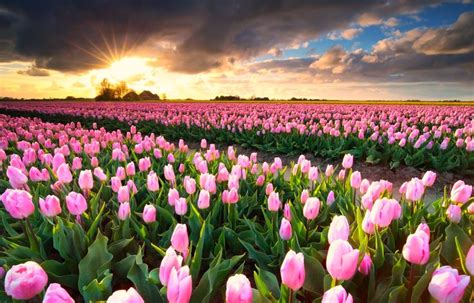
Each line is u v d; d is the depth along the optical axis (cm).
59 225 324
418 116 2106
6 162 696
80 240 325
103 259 286
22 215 313
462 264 239
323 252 303
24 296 191
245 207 452
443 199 434
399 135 991
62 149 663
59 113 2914
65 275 300
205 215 423
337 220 238
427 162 907
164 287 231
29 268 193
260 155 1248
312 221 390
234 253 386
